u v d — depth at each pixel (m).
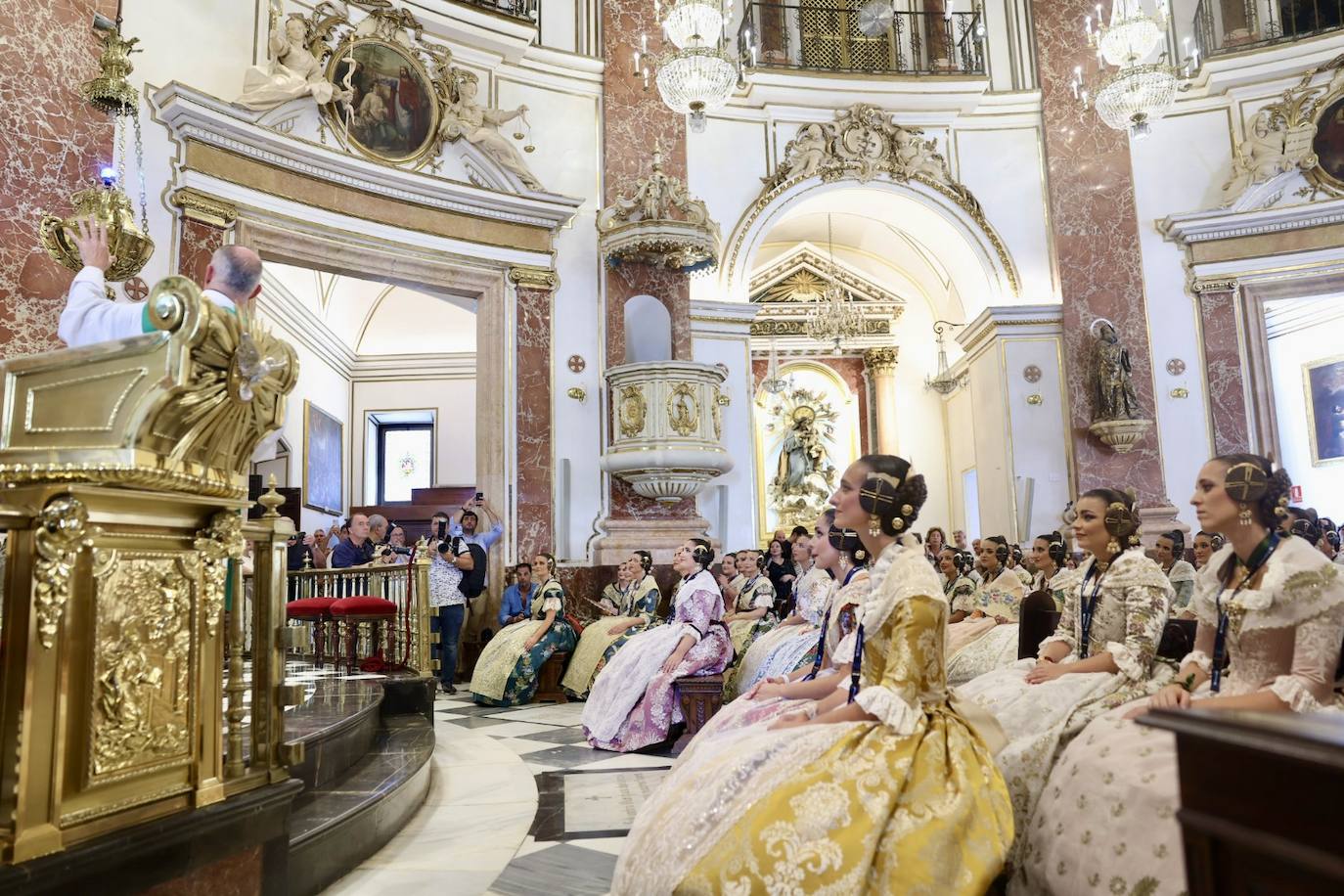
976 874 2.30
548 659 8.59
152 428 2.36
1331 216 12.80
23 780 2.12
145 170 8.37
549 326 11.45
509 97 11.75
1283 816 1.33
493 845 3.88
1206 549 6.98
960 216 13.82
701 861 2.36
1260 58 13.11
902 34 14.48
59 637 2.21
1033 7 14.10
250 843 2.68
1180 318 13.22
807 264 19.12
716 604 6.23
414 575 7.08
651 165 11.70
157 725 2.48
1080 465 13.08
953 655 5.53
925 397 18.70
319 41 9.95
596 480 11.48
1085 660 3.34
